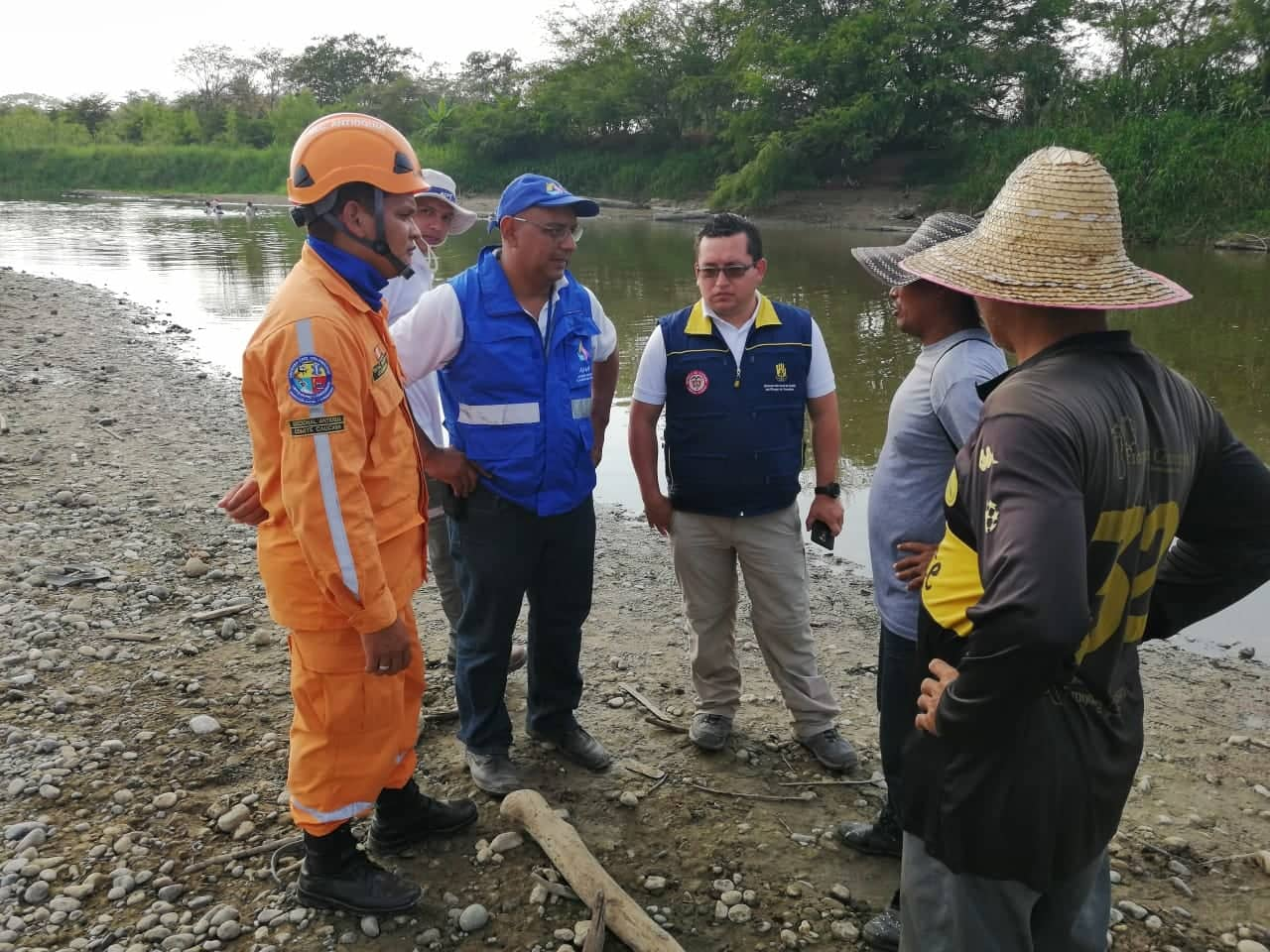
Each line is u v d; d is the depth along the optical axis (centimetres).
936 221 273
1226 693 447
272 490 252
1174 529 182
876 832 310
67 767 345
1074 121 3309
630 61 4700
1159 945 275
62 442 788
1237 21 3052
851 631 511
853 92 3712
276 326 240
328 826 271
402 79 7088
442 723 390
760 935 278
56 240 2727
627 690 422
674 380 347
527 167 5075
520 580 326
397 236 255
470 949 269
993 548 163
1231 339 1199
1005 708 165
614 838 319
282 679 414
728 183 3762
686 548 358
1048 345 184
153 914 277
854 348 1179
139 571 532
